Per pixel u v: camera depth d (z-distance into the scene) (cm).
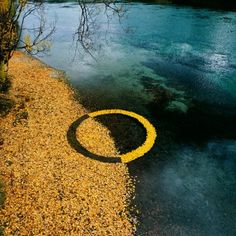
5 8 1077
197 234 775
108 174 958
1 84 1300
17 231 753
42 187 888
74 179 925
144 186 921
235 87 1565
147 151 1080
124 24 2583
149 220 809
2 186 870
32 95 1444
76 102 1419
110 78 1678
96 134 1169
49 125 1205
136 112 1339
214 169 1001
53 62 1892
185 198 883
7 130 1150
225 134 1193
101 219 798
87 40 2227
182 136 1173
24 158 1007
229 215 829
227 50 2009
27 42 1211
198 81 1633
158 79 1662
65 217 797
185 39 2227
